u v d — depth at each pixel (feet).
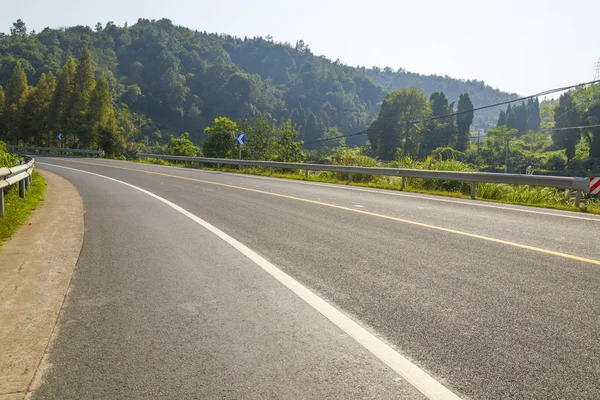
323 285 15.17
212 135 146.82
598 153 269.23
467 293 14.06
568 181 36.91
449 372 9.19
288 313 12.66
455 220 28.60
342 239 22.72
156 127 554.46
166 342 10.87
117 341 10.98
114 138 196.75
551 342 10.50
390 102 321.11
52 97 223.71
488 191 46.62
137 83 620.08
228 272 16.97
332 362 9.69
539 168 298.35
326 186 56.54
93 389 8.79
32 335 11.42
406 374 9.13
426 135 325.83
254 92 634.43
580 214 31.73
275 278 16.08
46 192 48.08
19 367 9.74
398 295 14.01
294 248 20.83
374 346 10.43
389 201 39.55
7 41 587.68
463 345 10.41
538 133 421.18
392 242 21.85
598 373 9.08
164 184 58.08
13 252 20.57
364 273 16.51
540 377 8.95
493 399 8.20
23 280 16.22
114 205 37.35
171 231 25.54
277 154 136.26
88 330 11.69
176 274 16.81
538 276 15.78
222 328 11.66
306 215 31.01
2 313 12.98
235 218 29.89
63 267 17.98
